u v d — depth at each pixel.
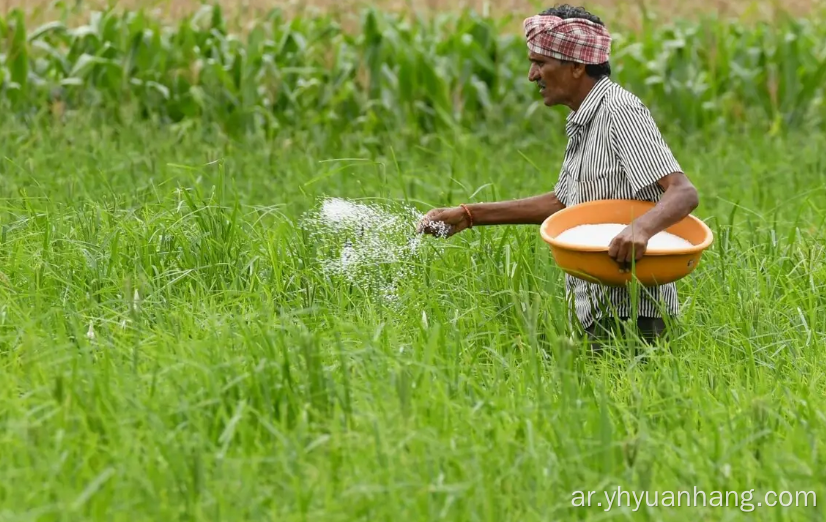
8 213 20.88
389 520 10.57
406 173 26.09
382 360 13.62
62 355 13.72
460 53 34.56
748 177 26.94
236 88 33.16
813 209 23.31
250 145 28.36
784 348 15.60
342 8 40.28
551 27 15.02
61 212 20.23
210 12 36.53
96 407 11.98
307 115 32.22
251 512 10.43
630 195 15.20
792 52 35.50
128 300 13.72
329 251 18.06
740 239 20.72
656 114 35.00
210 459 11.25
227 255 18.05
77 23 38.44
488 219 16.36
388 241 17.72
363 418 12.01
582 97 15.35
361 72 33.22
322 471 10.96
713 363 14.80
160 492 10.75
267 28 37.59
